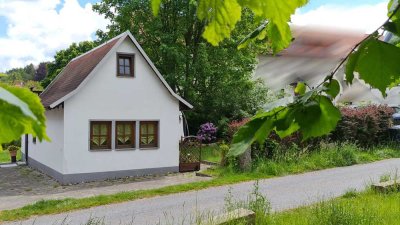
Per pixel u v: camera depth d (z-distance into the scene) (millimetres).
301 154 17188
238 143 1082
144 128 17500
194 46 24562
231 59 23766
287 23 729
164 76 24047
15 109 465
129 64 17234
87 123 16266
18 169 20547
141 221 9734
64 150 15859
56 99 16859
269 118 1090
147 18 24938
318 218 7492
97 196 12555
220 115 24891
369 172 15148
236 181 14344
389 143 20594
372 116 19422
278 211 9406
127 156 17016
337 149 17859
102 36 27281
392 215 7664
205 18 857
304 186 13039
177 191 13094
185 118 25047
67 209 11148
